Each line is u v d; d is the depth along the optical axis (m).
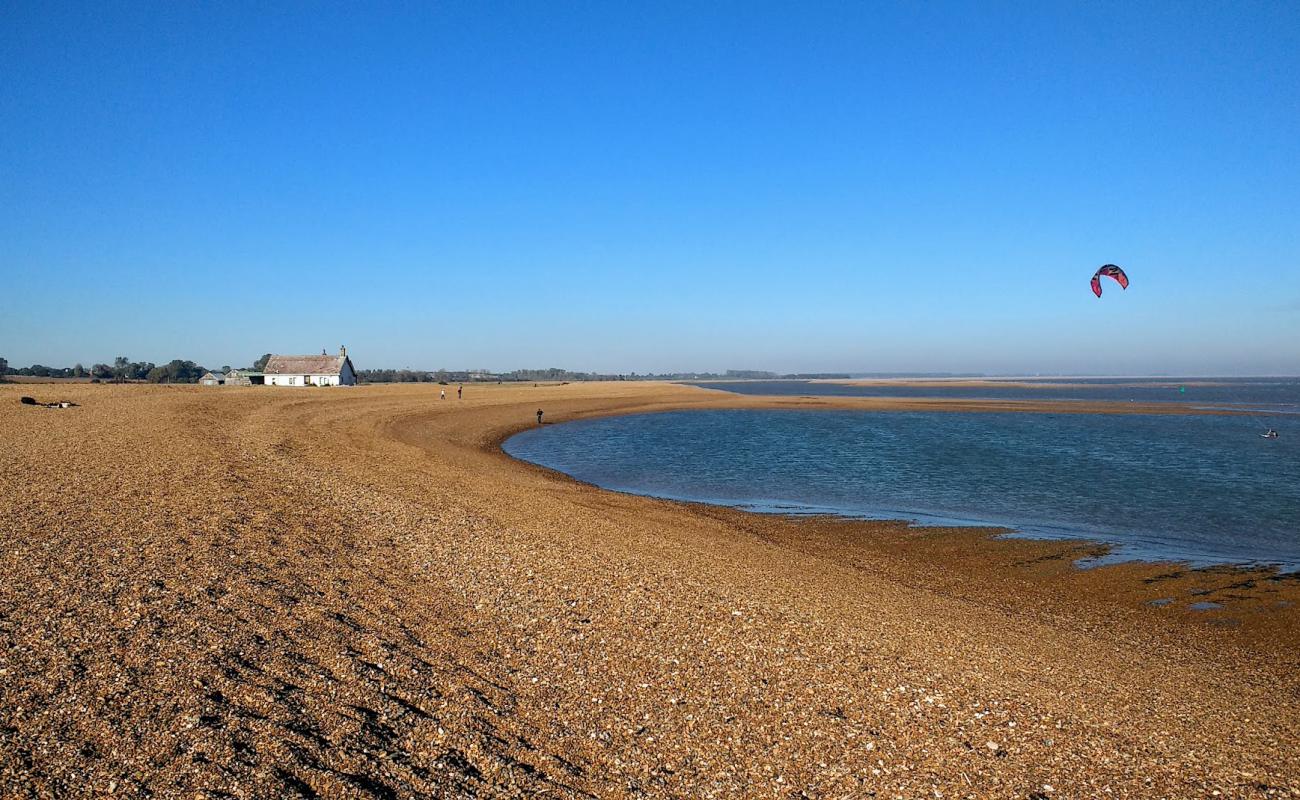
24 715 7.00
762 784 7.52
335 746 7.12
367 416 55.25
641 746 8.08
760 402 107.81
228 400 58.41
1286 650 13.84
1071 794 7.71
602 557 16.56
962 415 86.75
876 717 9.22
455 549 16.02
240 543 14.23
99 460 23.31
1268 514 27.17
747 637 11.75
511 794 6.82
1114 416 85.94
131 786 6.09
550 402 90.44
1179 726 9.73
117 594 10.58
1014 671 11.30
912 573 18.72
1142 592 17.47
